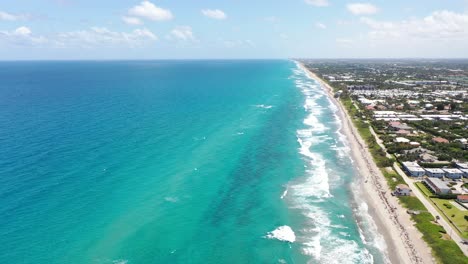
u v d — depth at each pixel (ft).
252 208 262.26
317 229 236.84
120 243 209.87
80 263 190.08
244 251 211.20
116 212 241.96
